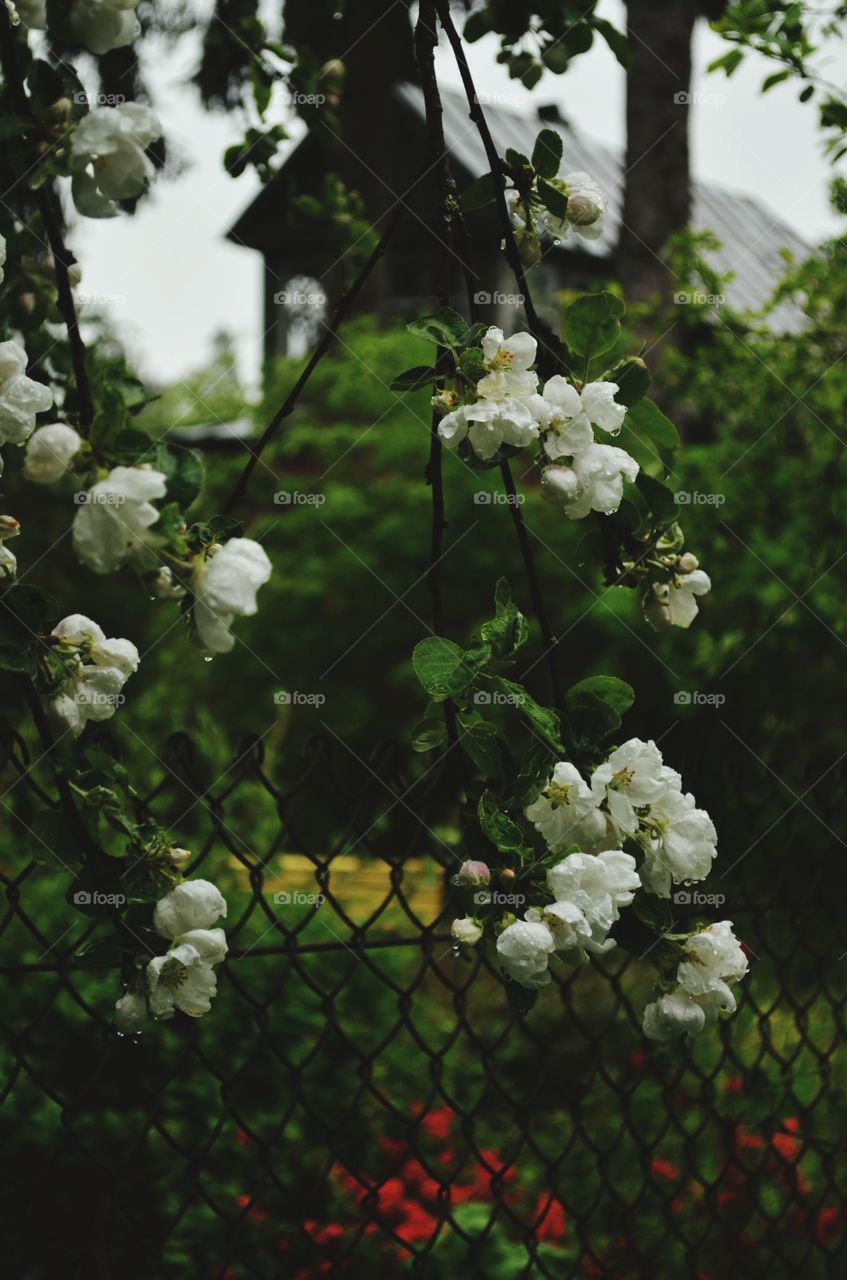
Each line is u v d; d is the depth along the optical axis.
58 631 1.45
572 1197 3.20
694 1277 2.27
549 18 2.48
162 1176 2.79
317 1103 3.18
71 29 1.43
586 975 4.24
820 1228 3.03
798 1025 2.40
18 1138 2.71
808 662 6.02
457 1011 1.89
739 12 3.07
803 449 5.93
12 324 2.34
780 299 5.33
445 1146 3.31
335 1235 2.73
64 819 1.43
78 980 3.07
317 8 3.93
